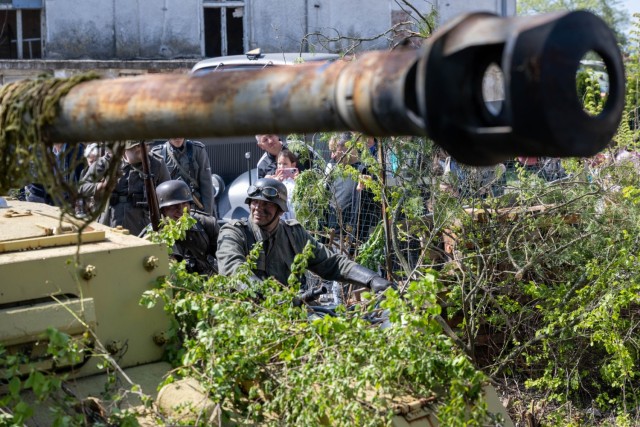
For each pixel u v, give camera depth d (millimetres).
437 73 2145
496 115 2201
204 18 18516
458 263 5910
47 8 17859
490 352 6449
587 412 6023
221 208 9391
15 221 4512
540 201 6281
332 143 7020
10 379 3697
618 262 5727
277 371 3932
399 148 6090
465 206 6230
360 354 3719
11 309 3773
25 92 2941
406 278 6426
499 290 6238
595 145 2215
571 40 2090
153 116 2570
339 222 6895
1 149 3039
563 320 5906
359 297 6734
